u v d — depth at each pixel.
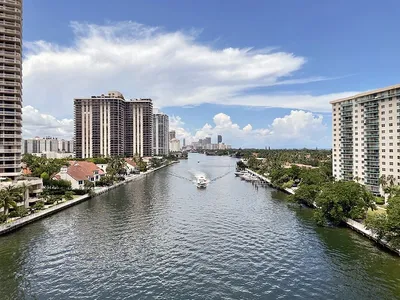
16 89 109.31
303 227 78.00
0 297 42.75
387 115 118.56
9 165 105.25
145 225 79.25
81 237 69.00
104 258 56.53
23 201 91.56
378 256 57.88
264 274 50.03
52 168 138.62
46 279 48.19
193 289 44.97
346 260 55.91
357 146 138.50
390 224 58.34
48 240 67.00
